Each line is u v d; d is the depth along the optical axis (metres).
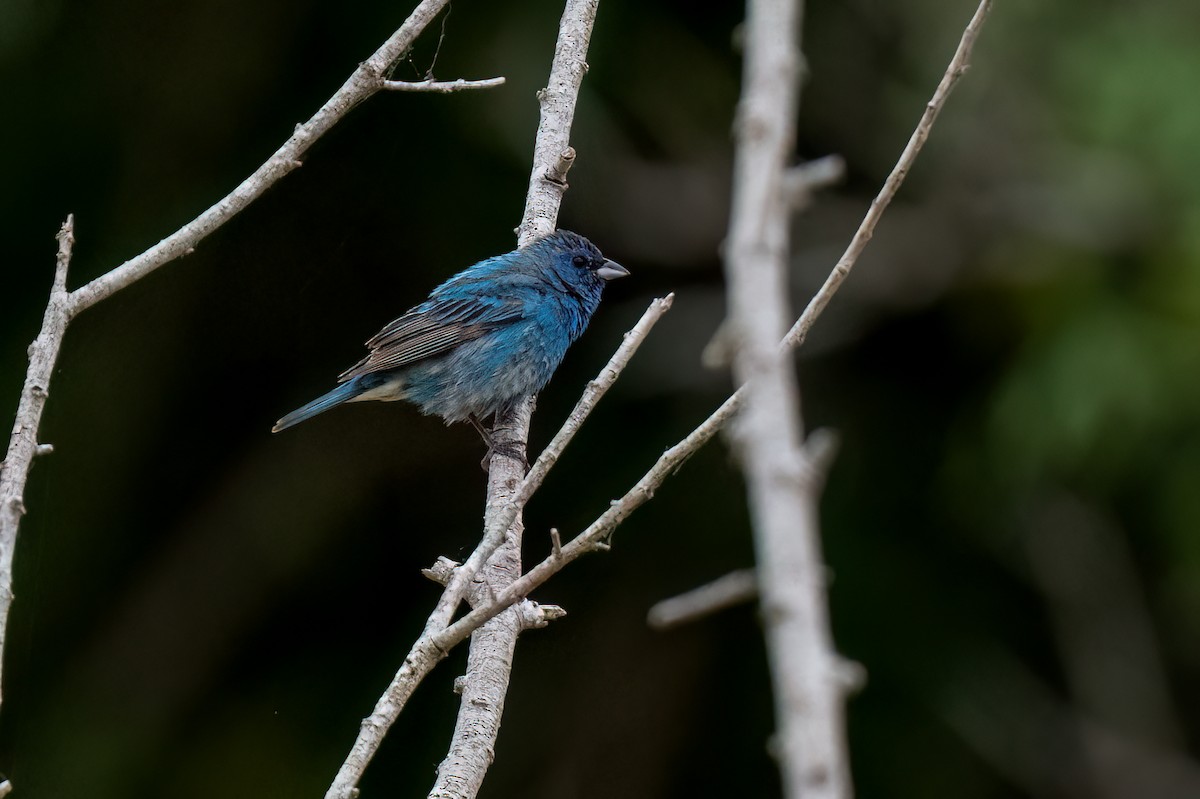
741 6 15.08
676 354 14.59
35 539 12.65
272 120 13.54
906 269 14.48
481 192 13.57
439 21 13.31
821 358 14.78
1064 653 14.20
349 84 5.03
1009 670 14.23
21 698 13.00
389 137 13.51
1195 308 12.40
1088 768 13.97
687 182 14.90
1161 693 14.11
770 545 2.03
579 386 14.55
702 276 14.91
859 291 14.66
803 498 2.05
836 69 14.68
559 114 7.39
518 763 14.29
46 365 4.30
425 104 13.30
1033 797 13.94
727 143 15.00
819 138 14.91
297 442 14.25
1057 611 14.20
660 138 14.98
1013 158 13.82
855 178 14.92
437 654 4.07
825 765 1.90
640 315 14.70
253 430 14.09
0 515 3.99
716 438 14.42
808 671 1.95
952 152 14.18
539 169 7.38
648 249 14.85
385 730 4.02
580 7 7.56
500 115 13.23
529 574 4.06
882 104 14.48
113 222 13.39
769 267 2.20
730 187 14.95
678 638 14.60
